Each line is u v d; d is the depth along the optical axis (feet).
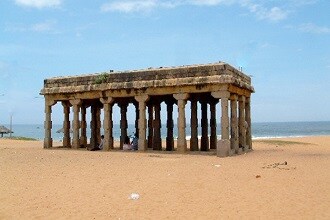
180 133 85.87
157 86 86.12
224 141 78.79
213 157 77.15
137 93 90.68
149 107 110.32
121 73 92.73
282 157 79.77
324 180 49.11
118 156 80.33
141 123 91.09
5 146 126.93
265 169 58.54
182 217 31.91
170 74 85.25
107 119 96.17
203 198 38.70
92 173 54.95
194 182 47.06
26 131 532.73
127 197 39.17
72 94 101.45
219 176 51.55
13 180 49.52
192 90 82.79
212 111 104.12
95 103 110.01
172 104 103.40
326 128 515.09
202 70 81.15
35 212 33.65
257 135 337.31
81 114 112.57
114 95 94.32
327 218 31.12
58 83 103.71
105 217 32.09
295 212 33.14
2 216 32.42
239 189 43.09
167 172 54.95
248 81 98.37
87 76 98.48
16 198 39.01
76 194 40.75
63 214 33.04
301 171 57.00
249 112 100.68
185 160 71.00
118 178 50.26
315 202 36.73
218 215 32.45
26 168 61.36
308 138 199.82
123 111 109.70
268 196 39.52
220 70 79.00
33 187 44.70
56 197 39.45
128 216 32.35
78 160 72.95
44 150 101.60
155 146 102.53
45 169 59.93
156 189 42.88
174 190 42.47
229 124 85.76
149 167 60.75
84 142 111.75
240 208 34.71
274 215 32.30
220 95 79.15
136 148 98.07
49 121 107.65
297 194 40.45
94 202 37.22
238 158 75.46
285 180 48.93
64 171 57.36
